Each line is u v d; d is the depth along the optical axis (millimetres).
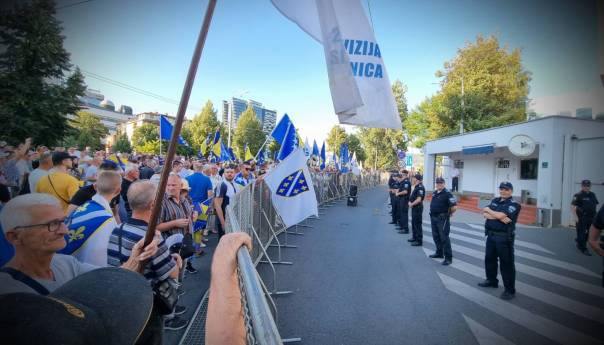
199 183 6355
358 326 4074
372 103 3377
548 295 5246
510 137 14641
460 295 5180
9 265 1575
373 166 49062
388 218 13727
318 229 10680
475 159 20438
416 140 36562
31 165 9039
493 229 5352
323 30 2961
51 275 1706
